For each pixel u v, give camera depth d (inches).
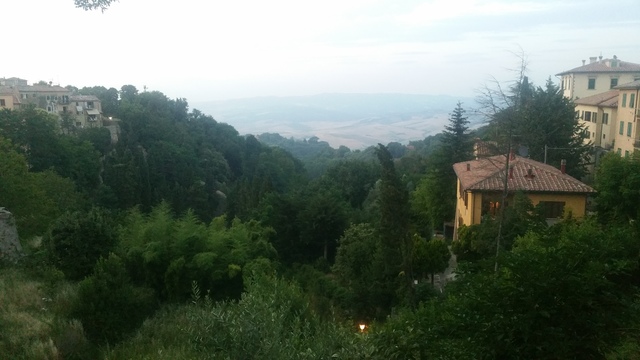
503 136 724.7
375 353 208.7
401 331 228.8
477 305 202.1
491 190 910.4
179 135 3388.3
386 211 741.9
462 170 1117.1
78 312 398.0
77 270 562.9
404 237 735.7
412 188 1939.0
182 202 2164.1
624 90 1486.2
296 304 356.5
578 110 1875.0
